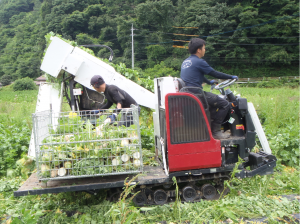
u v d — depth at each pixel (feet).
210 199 13.06
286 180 16.14
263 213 11.87
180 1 229.04
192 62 13.24
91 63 18.88
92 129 12.00
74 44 20.93
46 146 11.19
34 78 252.62
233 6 203.92
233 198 12.86
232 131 13.64
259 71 188.96
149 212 12.03
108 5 277.64
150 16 211.82
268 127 25.38
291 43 186.80
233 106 13.34
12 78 254.88
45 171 11.07
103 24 244.01
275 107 29.71
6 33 344.90
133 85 21.44
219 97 13.19
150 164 14.02
